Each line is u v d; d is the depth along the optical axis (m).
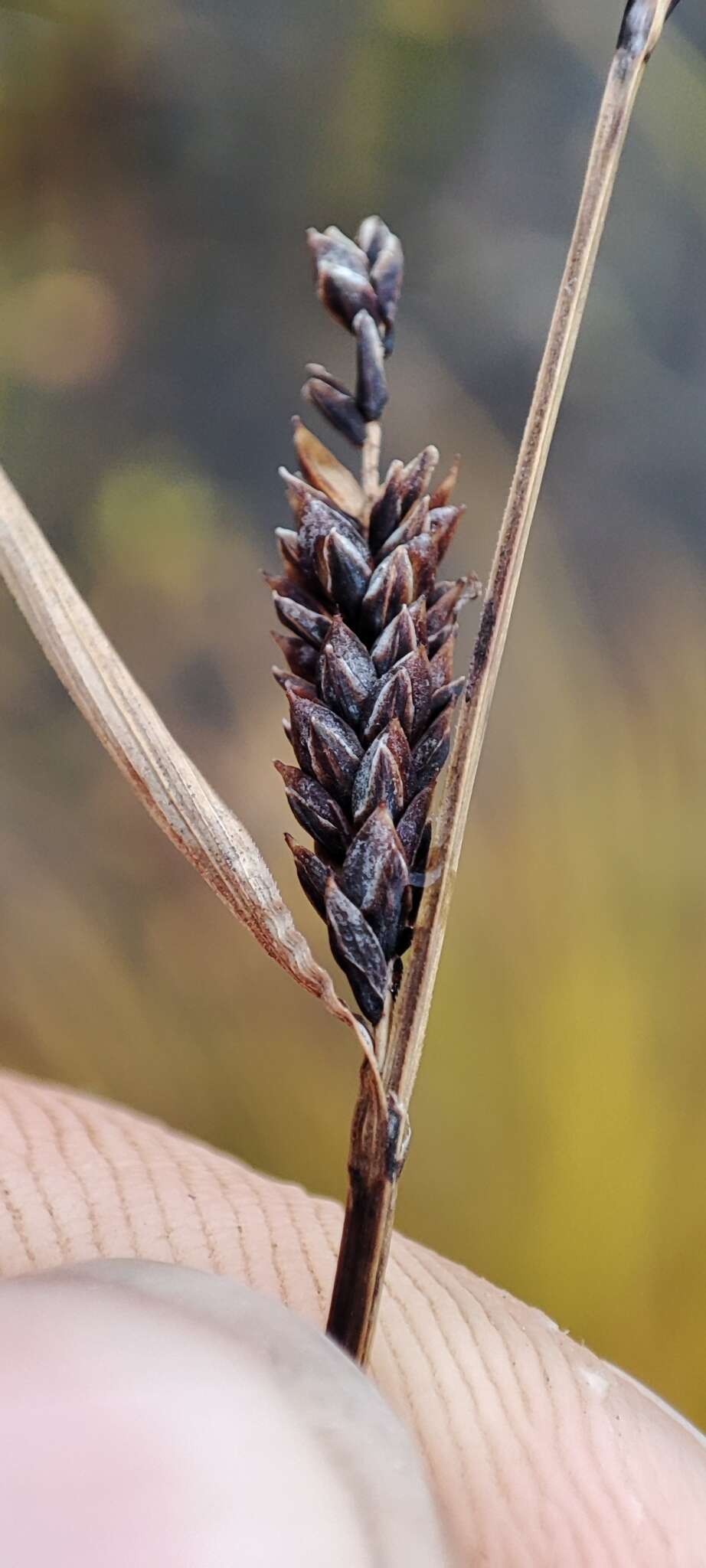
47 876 0.14
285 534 0.06
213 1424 0.06
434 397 0.18
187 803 0.06
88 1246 0.08
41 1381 0.06
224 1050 0.13
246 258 0.19
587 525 0.17
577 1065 0.11
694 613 0.16
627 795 0.13
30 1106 0.09
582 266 0.06
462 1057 0.11
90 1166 0.09
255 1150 0.12
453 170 0.19
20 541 0.06
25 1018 0.13
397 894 0.06
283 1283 0.08
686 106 0.18
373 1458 0.06
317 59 0.19
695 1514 0.07
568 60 0.19
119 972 0.13
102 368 0.18
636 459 0.18
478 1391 0.08
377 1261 0.06
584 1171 0.11
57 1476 0.06
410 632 0.06
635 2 0.06
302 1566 0.06
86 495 0.18
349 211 0.19
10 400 0.18
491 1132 0.11
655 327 0.19
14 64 0.18
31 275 0.18
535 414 0.06
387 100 0.19
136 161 0.19
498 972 0.12
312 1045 0.13
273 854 0.14
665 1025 0.11
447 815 0.06
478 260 0.19
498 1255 0.11
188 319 0.19
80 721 0.16
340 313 0.06
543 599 0.14
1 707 0.15
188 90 0.19
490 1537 0.07
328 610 0.06
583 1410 0.08
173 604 0.17
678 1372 0.11
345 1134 0.12
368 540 0.06
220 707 0.16
